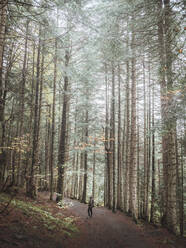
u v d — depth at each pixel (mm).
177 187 12297
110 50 8914
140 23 7516
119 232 8812
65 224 7574
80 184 22250
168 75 7031
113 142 15984
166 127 7113
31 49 11891
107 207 17562
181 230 11703
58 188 12266
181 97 6355
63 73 11906
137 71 15578
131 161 12969
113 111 16656
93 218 11000
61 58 11828
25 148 9930
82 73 12344
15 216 5738
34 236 4930
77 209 13344
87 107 15961
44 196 14891
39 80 11367
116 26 8039
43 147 22547
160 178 16594
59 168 12711
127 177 15594
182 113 6375
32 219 6238
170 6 6047
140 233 8969
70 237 6270
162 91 7809
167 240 7496
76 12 5574
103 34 7984
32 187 11023
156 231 8844
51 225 6578
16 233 4609
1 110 7527
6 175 8227
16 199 8227
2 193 7941
